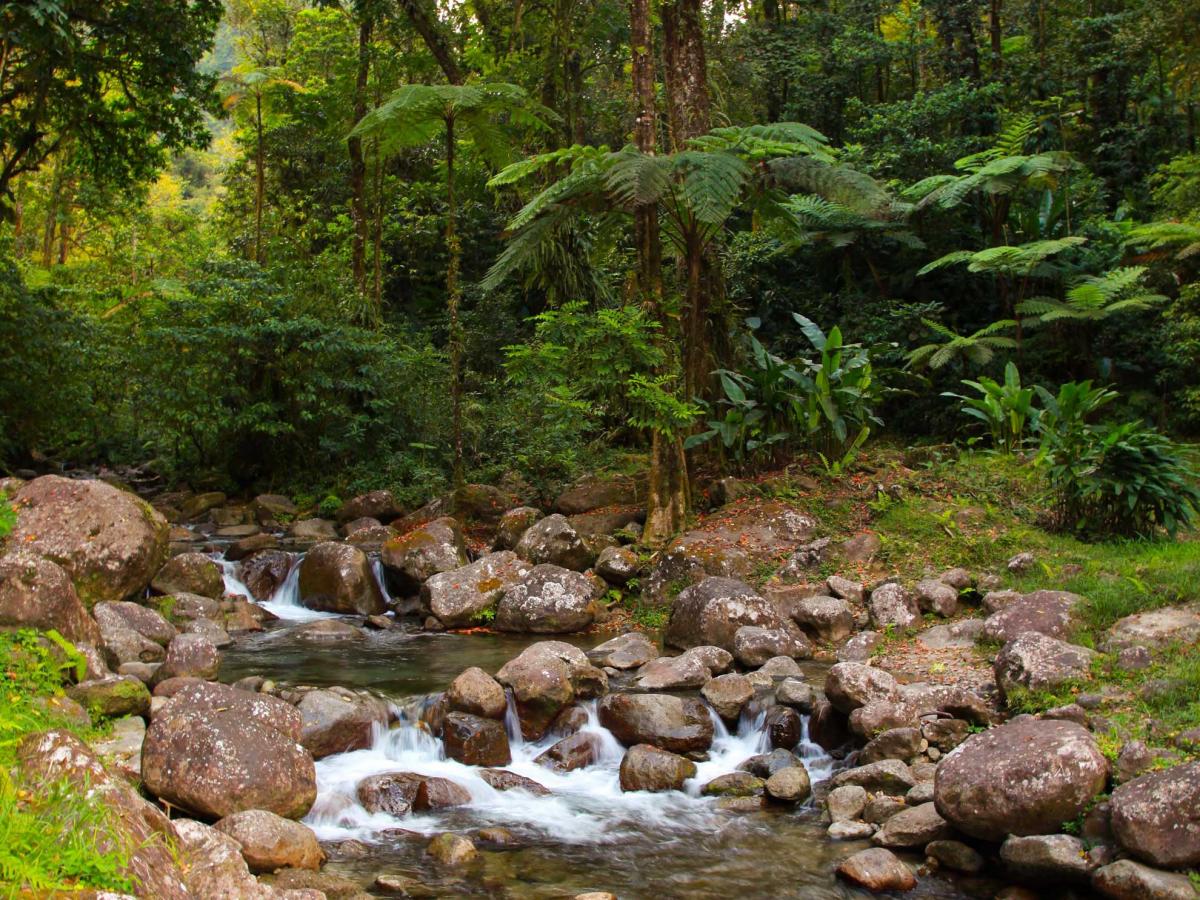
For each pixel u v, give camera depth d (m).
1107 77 21.41
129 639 7.55
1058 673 6.07
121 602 8.06
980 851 4.88
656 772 5.97
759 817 5.55
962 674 6.91
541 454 13.23
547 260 16.02
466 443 15.45
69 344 15.38
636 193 9.42
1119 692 5.75
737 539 10.13
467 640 9.06
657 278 10.66
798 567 9.56
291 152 24.94
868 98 25.84
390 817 5.50
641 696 6.59
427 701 6.79
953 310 18.28
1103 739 5.12
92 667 6.42
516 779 5.98
